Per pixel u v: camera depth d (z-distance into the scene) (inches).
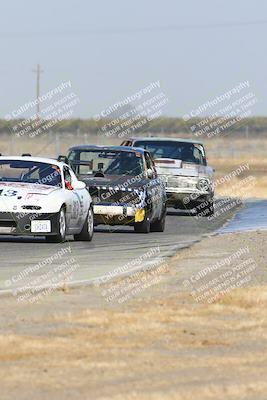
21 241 2420.0
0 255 2123.5
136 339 1261.1
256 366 1133.1
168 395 997.8
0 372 1095.0
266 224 3073.3
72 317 1386.6
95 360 1152.2
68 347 1211.2
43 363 1136.2
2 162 2476.6
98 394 1009.5
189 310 1448.1
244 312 1441.9
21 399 992.9
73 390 1024.9
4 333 1283.2
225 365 1136.8
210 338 1277.1
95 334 1283.2
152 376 1083.9
